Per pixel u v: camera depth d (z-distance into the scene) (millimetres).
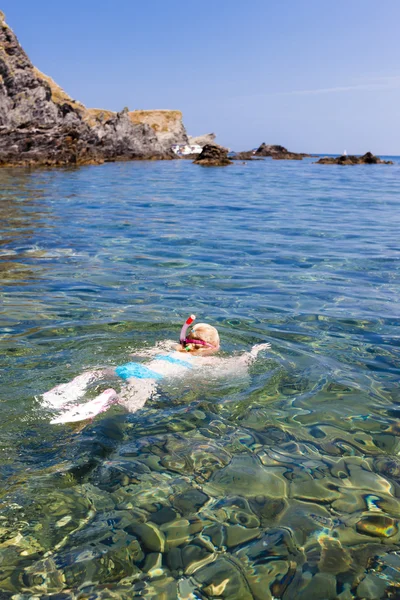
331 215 14961
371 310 6004
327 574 2129
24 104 42062
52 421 3256
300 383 4020
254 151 96750
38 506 2484
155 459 2920
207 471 2824
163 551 2229
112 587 2033
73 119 50406
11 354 4316
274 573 2129
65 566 2131
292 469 2877
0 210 14055
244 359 4434
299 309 5969
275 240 10656
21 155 38250
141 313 5609
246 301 6246
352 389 3949
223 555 2219
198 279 7301
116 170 38062
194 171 40469
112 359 4266
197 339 4516
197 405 3600
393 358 4602
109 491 2619
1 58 40781
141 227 12008
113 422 3293
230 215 14617
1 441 3014
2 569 2104
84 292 6434
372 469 2912
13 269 7598
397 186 28078
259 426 3348
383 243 10500
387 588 2061
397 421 3486
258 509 2523
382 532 2385
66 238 10297
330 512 2520
